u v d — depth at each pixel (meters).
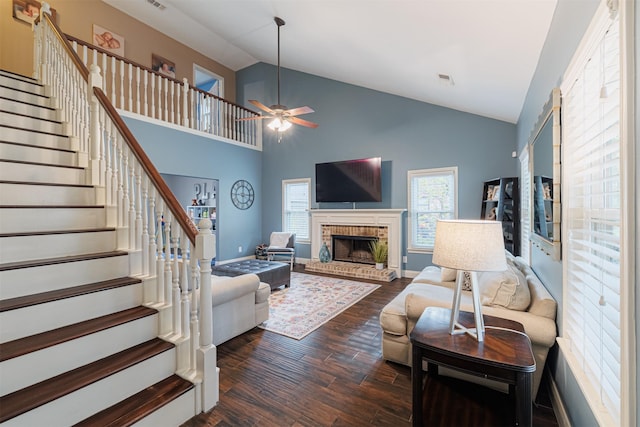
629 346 0.94
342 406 1.99
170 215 2.16
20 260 1.94
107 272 2.16
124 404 1.68
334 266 6.04
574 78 1.58
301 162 6.94
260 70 7.55
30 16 4.82
